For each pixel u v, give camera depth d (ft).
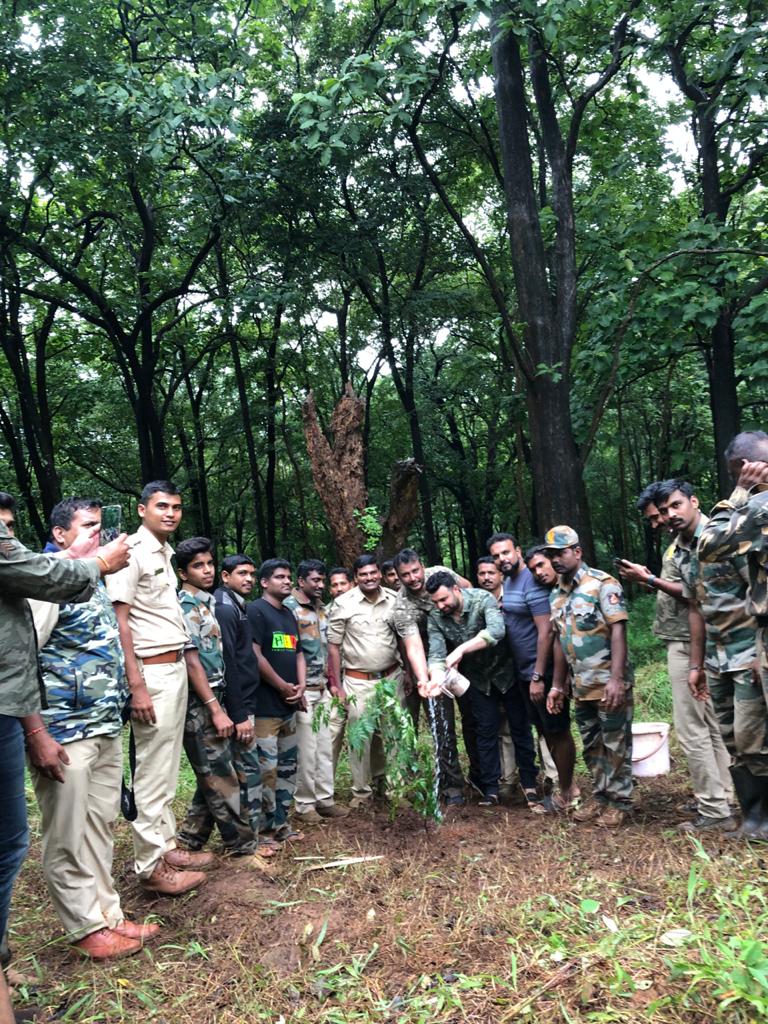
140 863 12.46
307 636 17.81
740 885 10.91
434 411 63.82
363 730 14.96
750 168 33.01
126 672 12.13
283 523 64.90
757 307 26.27
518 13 25.95
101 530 12.37
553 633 15.99
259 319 50.26
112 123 34.24
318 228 45.70
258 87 45.65
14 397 55.88
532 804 16.76
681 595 14.16
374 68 22.81
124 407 61.46
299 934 10.66
